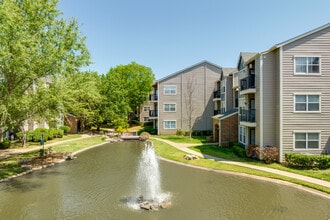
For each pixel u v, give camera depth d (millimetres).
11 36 13859
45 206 10453
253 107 20859
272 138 18047
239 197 11406
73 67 17703
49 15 17016
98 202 10922
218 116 28609
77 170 16781
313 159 15469
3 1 13477
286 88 17234
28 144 27141
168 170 16672
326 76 17344
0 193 12055
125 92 45250
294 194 11672
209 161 18641
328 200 10859
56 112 18531
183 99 37969
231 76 30406
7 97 15727
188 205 10531
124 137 35156
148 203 10555
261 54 17969
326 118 17297
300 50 17281
